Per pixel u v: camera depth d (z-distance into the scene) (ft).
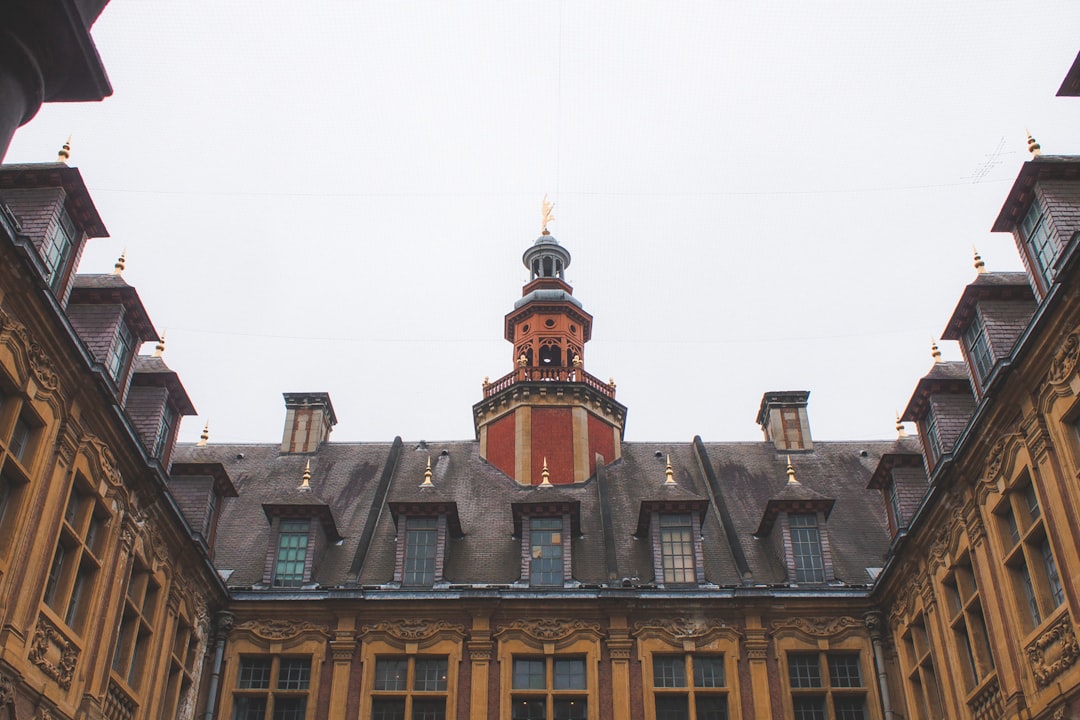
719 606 75.72
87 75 18.84
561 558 78.84
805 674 74.18
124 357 63.36
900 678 72.18
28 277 45.34
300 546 80.64
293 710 73.05
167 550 65.98
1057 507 48.01
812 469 100.53
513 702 72.59
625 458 103.24
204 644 73.77
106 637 55.36
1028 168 54.08
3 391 45.88
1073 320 46.19
